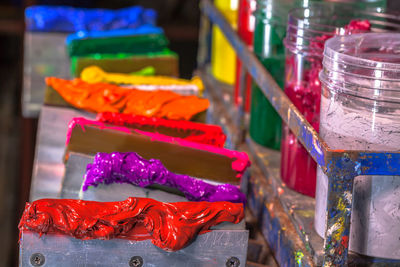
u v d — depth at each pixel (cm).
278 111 107
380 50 98
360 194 91
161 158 102
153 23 217
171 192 99
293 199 112
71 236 90
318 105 109
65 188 102
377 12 120
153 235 91
